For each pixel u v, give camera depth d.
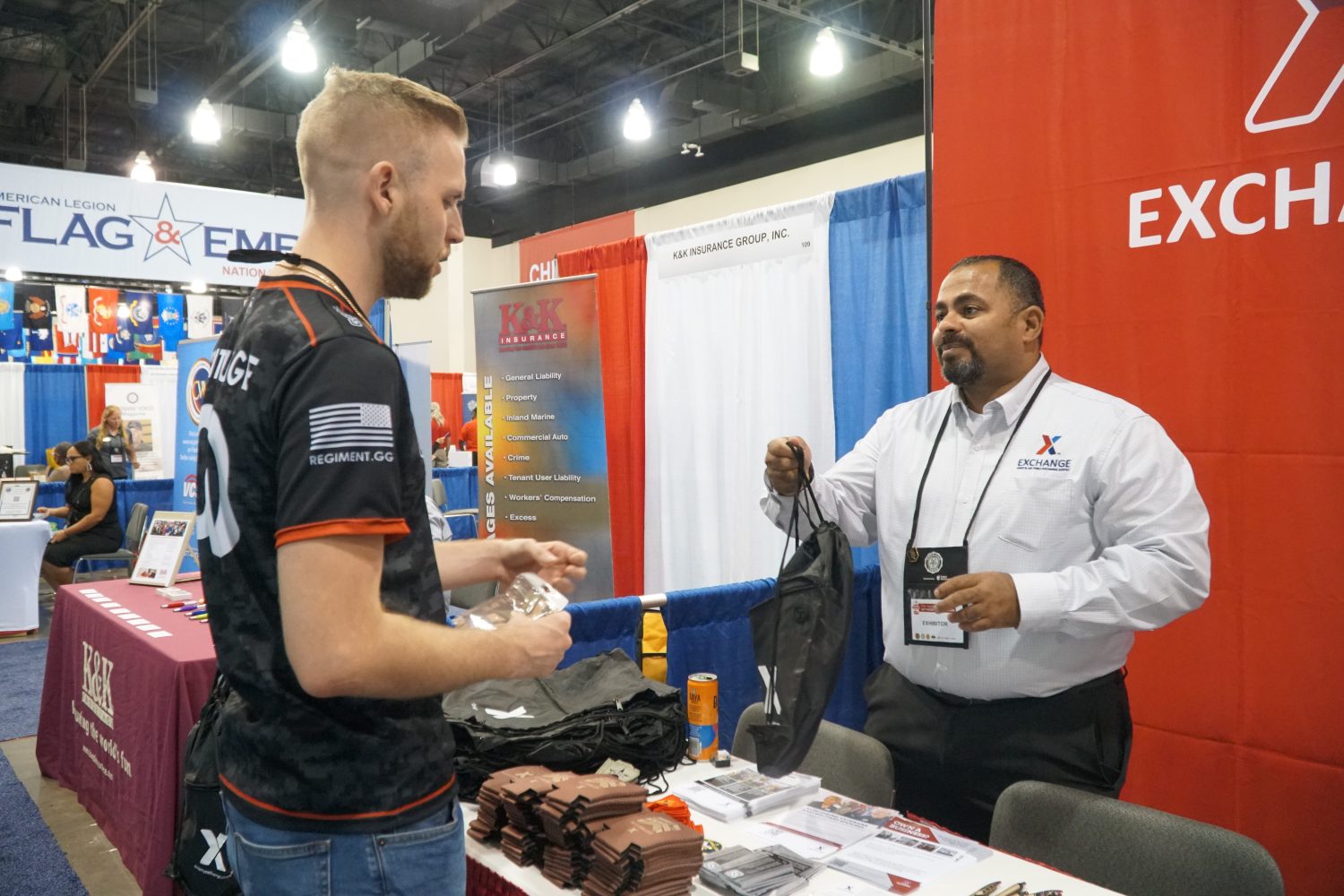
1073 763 1.76
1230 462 2.02
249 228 6.09
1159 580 1.66
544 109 12.20
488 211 15.03
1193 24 2.03
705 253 3.51
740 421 3.41
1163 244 2.09
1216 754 2.07
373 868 0.99
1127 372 2.15
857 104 10.05
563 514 3.98
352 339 0.95
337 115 1.02
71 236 5.57
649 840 1.27
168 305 9.84
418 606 1.02
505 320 4.08
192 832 1.67
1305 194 1.90
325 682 0.86
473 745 1.63
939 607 1.69
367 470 0.90
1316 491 1.91
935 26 2.44
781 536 3.30
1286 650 1.96
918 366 2.89
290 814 0.97
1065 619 1.65
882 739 2.00
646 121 9.48
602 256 3.99
